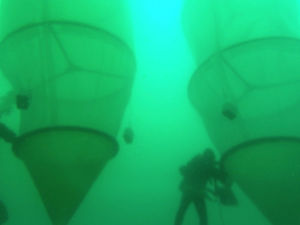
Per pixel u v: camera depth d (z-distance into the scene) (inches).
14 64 147.3
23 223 182.9
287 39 138.3
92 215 188.1
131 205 191.9
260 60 138.0
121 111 161.5
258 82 137.9
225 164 146.0
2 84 198.8
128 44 166.6
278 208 138.0
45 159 139.0
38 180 143.3
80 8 150.3
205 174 158.6
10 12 153.5
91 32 146.6
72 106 142.4
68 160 139.6
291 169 133.0
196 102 163.9
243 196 192.1
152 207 191.8
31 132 135.3
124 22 167.9
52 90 141.1
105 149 145.3
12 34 145.4
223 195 158.6
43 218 184.5
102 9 156.1
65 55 142.1
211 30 154.6
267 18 144.1
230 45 145.2
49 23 141.7
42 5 146.8
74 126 134.3
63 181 141.9
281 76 136.9
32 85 142.9
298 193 135.0
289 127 133.7
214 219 187.6
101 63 148.8
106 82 151.0
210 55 151.0
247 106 139.1
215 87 148.4
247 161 137.9
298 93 135.8
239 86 140.9
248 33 143.5
